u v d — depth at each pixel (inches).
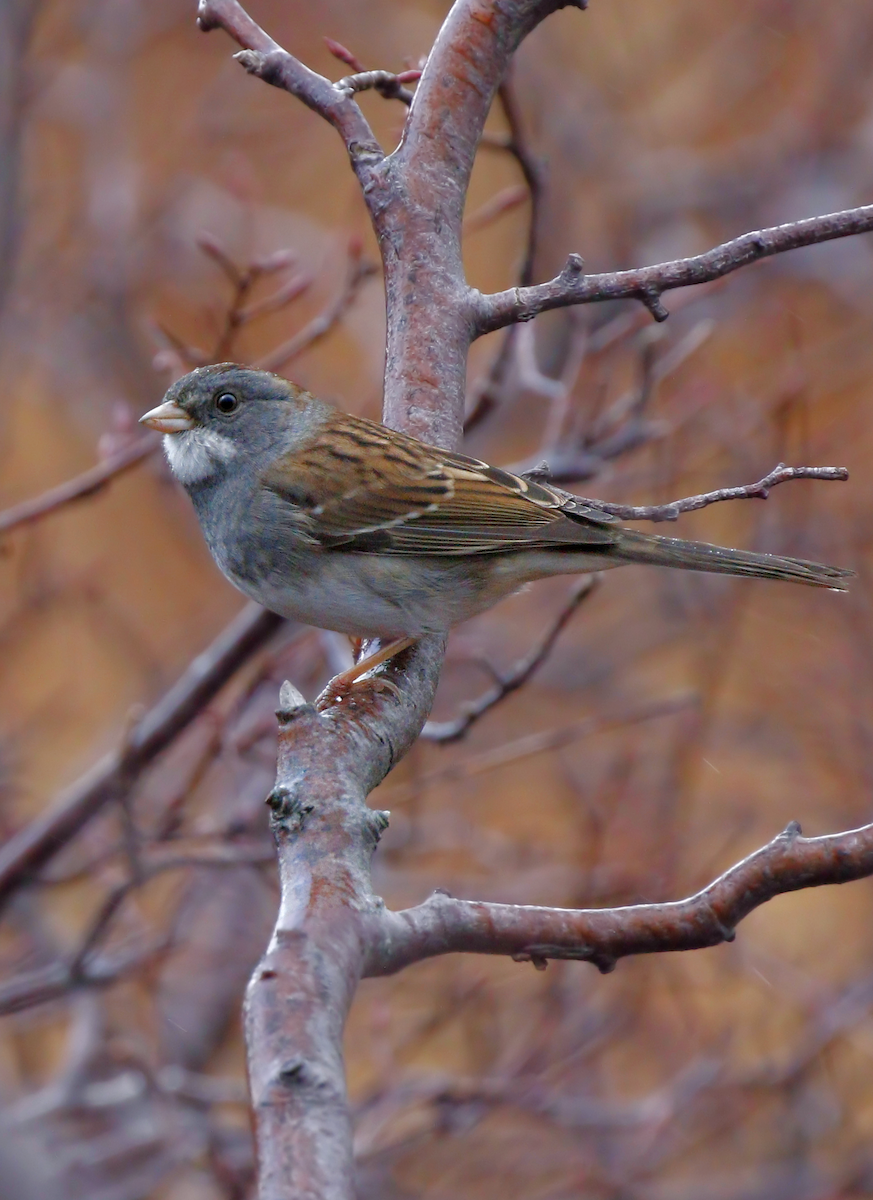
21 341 635.5
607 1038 476.1
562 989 460.1
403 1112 435.2
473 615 323.9
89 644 682.2
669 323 653.9
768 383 625.0
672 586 630.5
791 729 585.9
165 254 679.1
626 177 722.8
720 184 720.3
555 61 736.3
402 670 269.9
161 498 664.4
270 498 316.5
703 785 592.7
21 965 500.1
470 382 590.9
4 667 606.5
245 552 321.7
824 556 576.1
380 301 634.2
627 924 197.3
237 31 317.1
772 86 757.3
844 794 565.9
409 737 250.1
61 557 673.6
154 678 585.0
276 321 611.2
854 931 591.2
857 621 570.9
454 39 314.3
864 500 613.9
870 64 722.8
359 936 174.1
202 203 688.4
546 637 368.8
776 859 201.0
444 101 311.6
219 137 734.5
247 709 456.8
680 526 613.6
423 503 308.5
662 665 671.8
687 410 528.1
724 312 679.7
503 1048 481.1
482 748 598.9
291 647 445.4
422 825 537.6
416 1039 464.1
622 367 621.6
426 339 303.9
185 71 761.0
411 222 306.0
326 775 207.0
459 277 306.5
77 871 446.3
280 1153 146.7
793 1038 529.0
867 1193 465.1
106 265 666.2
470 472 311.7
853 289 681.6
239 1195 390.9
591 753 613.6
